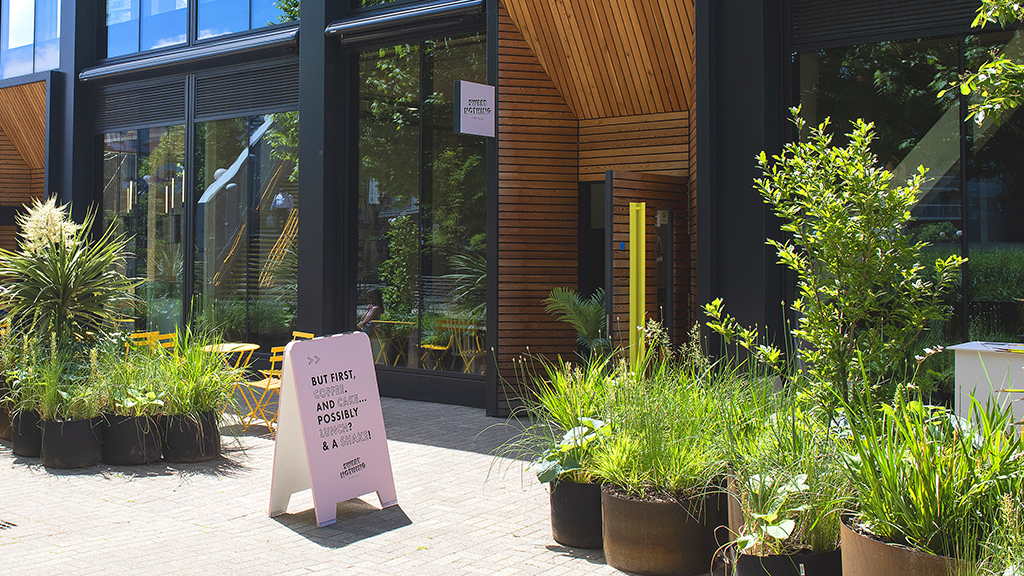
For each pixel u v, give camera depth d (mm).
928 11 7121
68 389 6859
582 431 4809
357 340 5801
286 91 11336
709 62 7645
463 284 9914
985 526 2914
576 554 4637
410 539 4930
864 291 4430
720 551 4285
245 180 11766
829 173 4551
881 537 3139
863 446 3350
